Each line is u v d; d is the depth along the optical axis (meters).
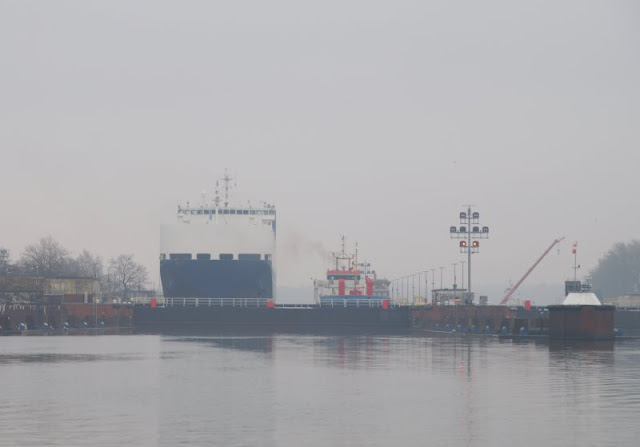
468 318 192.00
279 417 56.97
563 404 61.47
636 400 63.19
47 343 138.00
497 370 86.56
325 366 92.81
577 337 139.88
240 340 147.88
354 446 47.59
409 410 59.66
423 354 109.75
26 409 60.47
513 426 52.88
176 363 97.38
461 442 48.38
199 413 58.72
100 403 63.53
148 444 47.91
